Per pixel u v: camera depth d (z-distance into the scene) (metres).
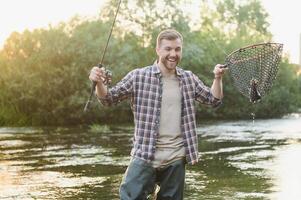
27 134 23.12
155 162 5.20
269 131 25.17
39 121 31.02
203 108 38.31
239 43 45.53
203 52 40.12
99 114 31.44
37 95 30.88
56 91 30.86
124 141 19.48
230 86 39.78
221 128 27.41
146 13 40.84
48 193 9.55
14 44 31.98
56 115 31.05
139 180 5.20
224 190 9.73
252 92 5.39
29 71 31.17
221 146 17.88
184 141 5.23
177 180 5.23
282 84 45.91
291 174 11.65
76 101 30.70
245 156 15.04
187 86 5.28
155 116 5.19
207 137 21.61
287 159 14.33
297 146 17.84
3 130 25.81
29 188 10.04
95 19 34.66
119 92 5.23
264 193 9.41
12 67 31.20
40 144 18.44
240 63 5.41
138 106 5.25
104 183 10.59
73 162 13.75
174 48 5.20
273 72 5.41
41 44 31.72
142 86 5.24
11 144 18.45
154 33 40.31
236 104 40.38
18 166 13.02
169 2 41.19
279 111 43.53
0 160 14.14
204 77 39.19
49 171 12.21
